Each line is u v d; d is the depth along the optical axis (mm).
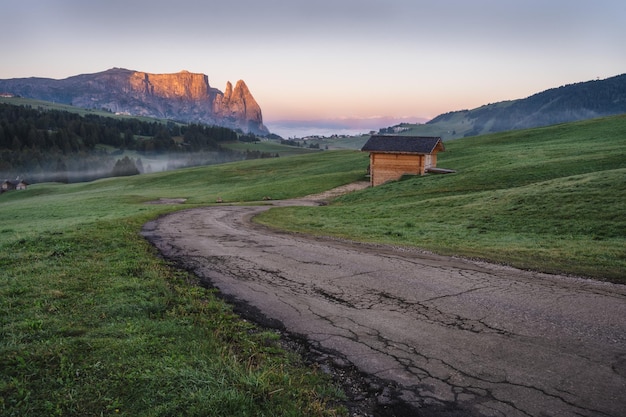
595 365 5852
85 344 5711
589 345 6484
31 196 91125
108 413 4215
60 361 5180
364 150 53156
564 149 51094
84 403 4352
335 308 8539
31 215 43906
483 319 7695
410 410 4898
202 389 4629
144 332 6355
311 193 53656
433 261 12633
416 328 7363
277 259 13375
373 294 9438
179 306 7934
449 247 14953
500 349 6426
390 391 5320
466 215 22672
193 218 28031
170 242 16922
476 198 26906
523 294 9070
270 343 6832
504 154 54219
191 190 71438
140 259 12242
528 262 12031
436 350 6461
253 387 4805
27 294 8117
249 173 85312
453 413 4812
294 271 11719
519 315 7832
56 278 9414
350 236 18594
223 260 13297
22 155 188500
